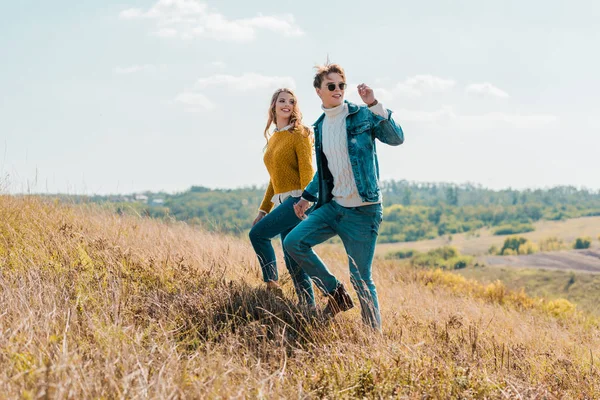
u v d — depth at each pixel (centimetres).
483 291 1123
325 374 366
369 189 478
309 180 538
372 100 468
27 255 559
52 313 398
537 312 990
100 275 518
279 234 571
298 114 558
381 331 480
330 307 495
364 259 495
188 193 12988
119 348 360
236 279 573
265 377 358
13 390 288
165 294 492
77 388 297
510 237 17400
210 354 377
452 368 386
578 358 525
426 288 998
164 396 295
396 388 347
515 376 418
